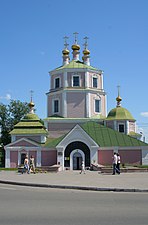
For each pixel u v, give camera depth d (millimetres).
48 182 23656
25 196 16562
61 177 29078
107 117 54125
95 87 55219
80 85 54156
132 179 25766
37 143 49969
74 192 18625
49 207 12781
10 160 49875
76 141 47344
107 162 47188
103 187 19594
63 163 46812
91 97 54031
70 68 54250
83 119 52812
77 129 47438
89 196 16484
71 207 12758
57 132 52938
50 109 55531
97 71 55625
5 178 28297
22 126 52406
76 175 32062
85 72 54312
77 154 47219
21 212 11688
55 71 55594
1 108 77812
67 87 53969
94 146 46875
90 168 44156
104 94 55719
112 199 15203
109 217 10672
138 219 10344
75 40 60000
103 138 48844
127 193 17984
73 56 59750
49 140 51938
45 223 9812
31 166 37938
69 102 53562
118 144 47906
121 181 23859
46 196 16531
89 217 10680
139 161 47562
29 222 9961
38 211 11867
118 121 52781
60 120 52875
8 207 12867
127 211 11797
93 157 46719
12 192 18625
